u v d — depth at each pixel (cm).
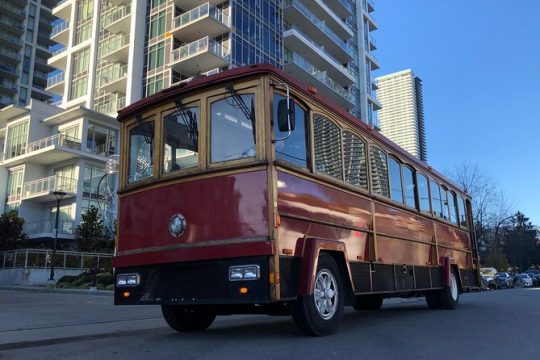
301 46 5144
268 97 659
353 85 6562
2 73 7906
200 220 661
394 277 940
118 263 737
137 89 4166
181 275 665
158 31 4209
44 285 2823
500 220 5734
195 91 712
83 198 3922
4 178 4284
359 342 665
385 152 995
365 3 7350
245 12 4281
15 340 770
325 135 772
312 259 662
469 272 1449
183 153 706
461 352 621
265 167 634
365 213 862
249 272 608
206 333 793
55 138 3941
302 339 678
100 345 693
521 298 1773
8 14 8088
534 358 597
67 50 5112
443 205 1319
